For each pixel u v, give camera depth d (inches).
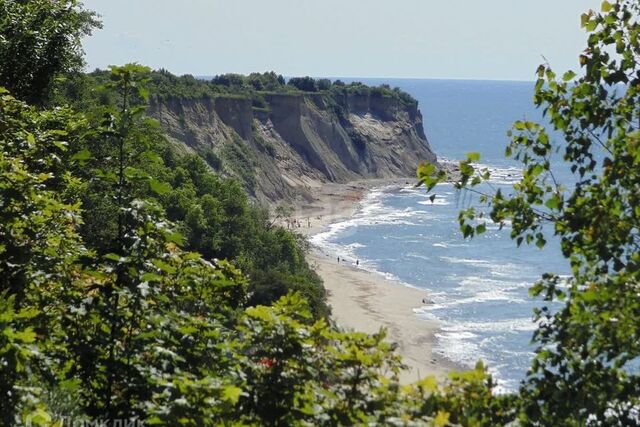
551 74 538.6
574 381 462.0
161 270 595.8
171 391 458.6
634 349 452.8
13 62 1838.1
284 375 468.8
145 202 589.6
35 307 597.3
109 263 567.2
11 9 1872.5
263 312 476.7
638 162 488.7
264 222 5659.5
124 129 602.2
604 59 526.3
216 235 4025.6
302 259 5236.2
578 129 533.6
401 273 6210.6
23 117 1007.0
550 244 7495.1
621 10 527.8
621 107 528.1
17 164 689.0
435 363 3791.8
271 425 459.2
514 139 544.7
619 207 494.3
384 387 442.0
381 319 4643.2
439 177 527.2
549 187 529.3
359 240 7696.9
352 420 436.8
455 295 5472.4
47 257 649.0
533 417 451.2
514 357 3924.7
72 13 2065.7
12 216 636.1
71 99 2770.7
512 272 6328.7
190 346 559.8
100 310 553.0
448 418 414.0
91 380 558.6
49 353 552.1
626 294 461.4
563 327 471.5
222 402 442.9
